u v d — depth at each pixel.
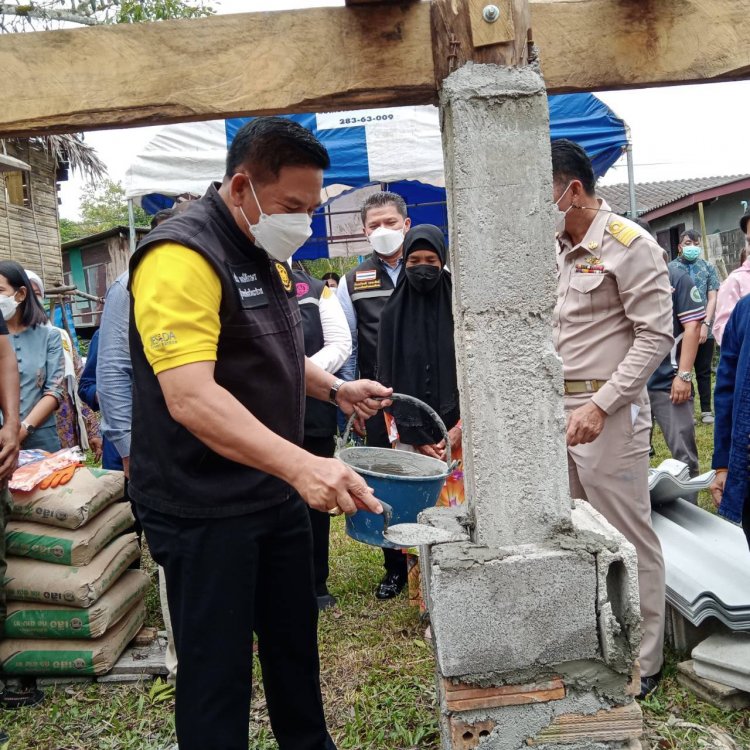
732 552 3.32
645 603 2.75
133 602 3.33
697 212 16.33
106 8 8.31
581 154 2.62
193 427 1.70
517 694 1.95
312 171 1.81
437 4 1.81
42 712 2.93
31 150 13.43
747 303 2.71
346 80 1.83
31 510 3.10
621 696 1.97
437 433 3.46
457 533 2.01
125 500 3.81
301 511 2.16
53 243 14.12
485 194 1.86
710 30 1.89
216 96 1.82
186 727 1.89
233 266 1.85
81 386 4.11
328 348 3.74
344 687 2.94
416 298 3.48
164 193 7.05
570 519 1.98
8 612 3.06
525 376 1.92
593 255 2.67
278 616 2.17
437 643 1.95
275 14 1.81
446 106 1.85
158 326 1.70
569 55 1.90
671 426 5.13
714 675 2.68
